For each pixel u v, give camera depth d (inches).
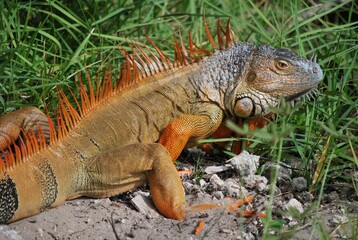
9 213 309.6
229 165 383.9
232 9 570.6
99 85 369.4
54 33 459.8
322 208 349.4
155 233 320.8
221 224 328.2
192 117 374.3
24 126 369.7
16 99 401.4
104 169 341.4
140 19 504.4
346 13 560.1
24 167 320.2
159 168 336.8
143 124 366.6
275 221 318.3
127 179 343.3
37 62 429.4
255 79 386.0
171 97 375.9
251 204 348.5
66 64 422.9
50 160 329.7
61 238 311.4
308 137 391.9
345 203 353.7
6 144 366.0
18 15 435.5
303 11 534.6
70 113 351.6
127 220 329.4
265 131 292.0
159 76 380.8
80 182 340.2
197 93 381.7
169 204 332.2
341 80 450.6
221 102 387.5
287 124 394.0
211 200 349.4
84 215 329.1
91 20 480.1
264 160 396.5
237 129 281.6
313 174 380.5
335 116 406.3
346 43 465.4
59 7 447.8
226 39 397.1
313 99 422.9
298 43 460.4
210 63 388.8
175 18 505.4
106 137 353.7
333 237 317.7
